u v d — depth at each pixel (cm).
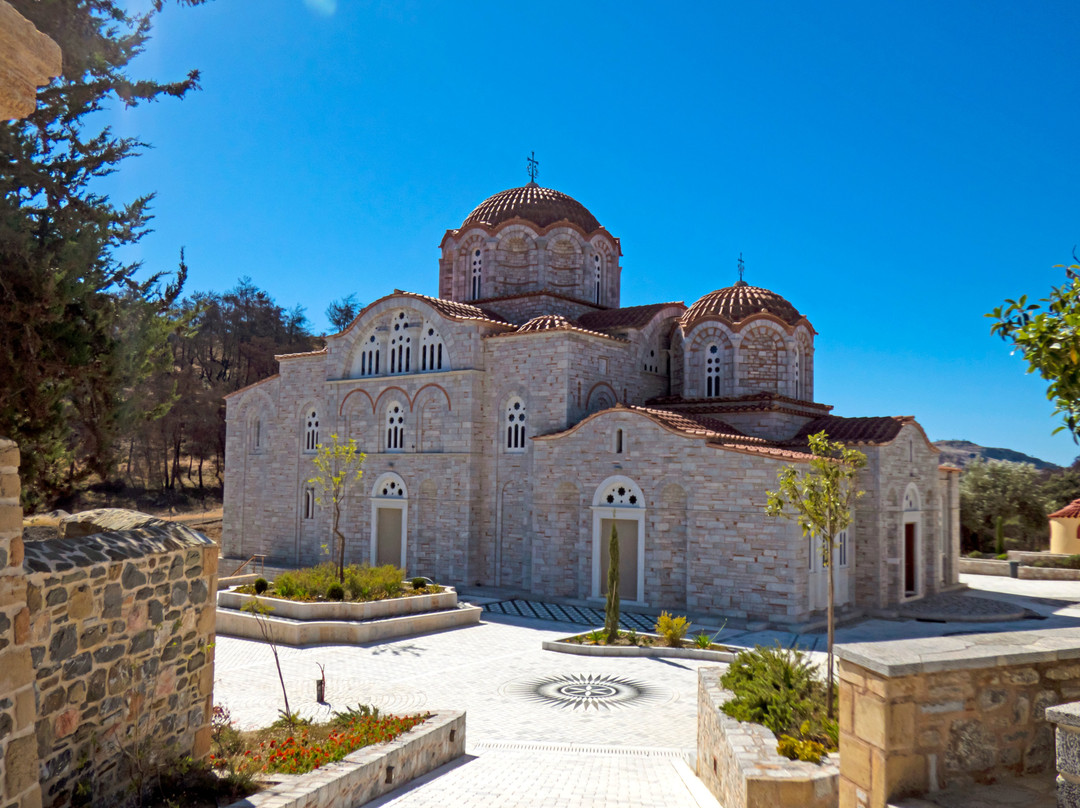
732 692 1507
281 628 2852
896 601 3609
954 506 4506
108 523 1294
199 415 8850
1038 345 1009
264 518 5225
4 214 1331
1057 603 3906
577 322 4647
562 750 1731
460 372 4166
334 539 4584
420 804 1330
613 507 3556
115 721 1096
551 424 3938
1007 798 838
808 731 1207
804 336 4347
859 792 877
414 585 3369
